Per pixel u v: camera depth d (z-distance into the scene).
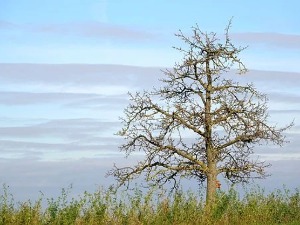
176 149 30.20
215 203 23.28
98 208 20.16
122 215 20.39
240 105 30.09
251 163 30.34
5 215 19.34
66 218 19.66
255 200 24.66
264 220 24.33
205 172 30.27
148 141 30.14
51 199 19.92
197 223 21.67
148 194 20.80
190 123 30.08
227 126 29.95
